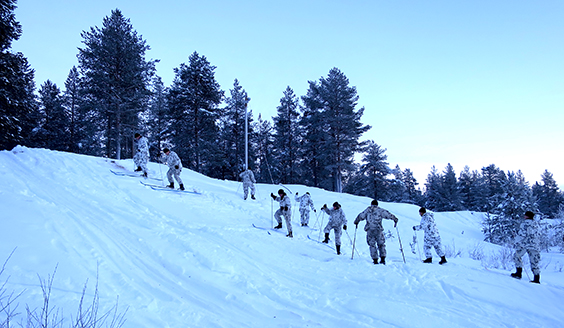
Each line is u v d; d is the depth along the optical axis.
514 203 21.95
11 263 3.72
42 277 3.63
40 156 11.61
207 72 35.59
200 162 37.34
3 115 21.34
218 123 38.16
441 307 4.36
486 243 13.92
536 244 5.83
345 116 36.91
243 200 13.12
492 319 3.99
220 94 36.25
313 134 41.62
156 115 45.91
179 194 11.34
